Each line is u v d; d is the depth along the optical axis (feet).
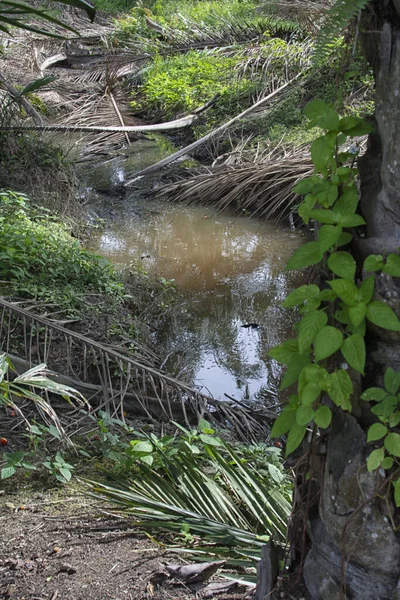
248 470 11.32
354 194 6.37
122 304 21.25
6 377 15.34
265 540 10.11
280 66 44.52
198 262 26.37
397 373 6.21
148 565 9.93
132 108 47.85
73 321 18.17
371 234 6.57
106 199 32.81
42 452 13.34
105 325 19.01
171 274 25.14
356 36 6.27
